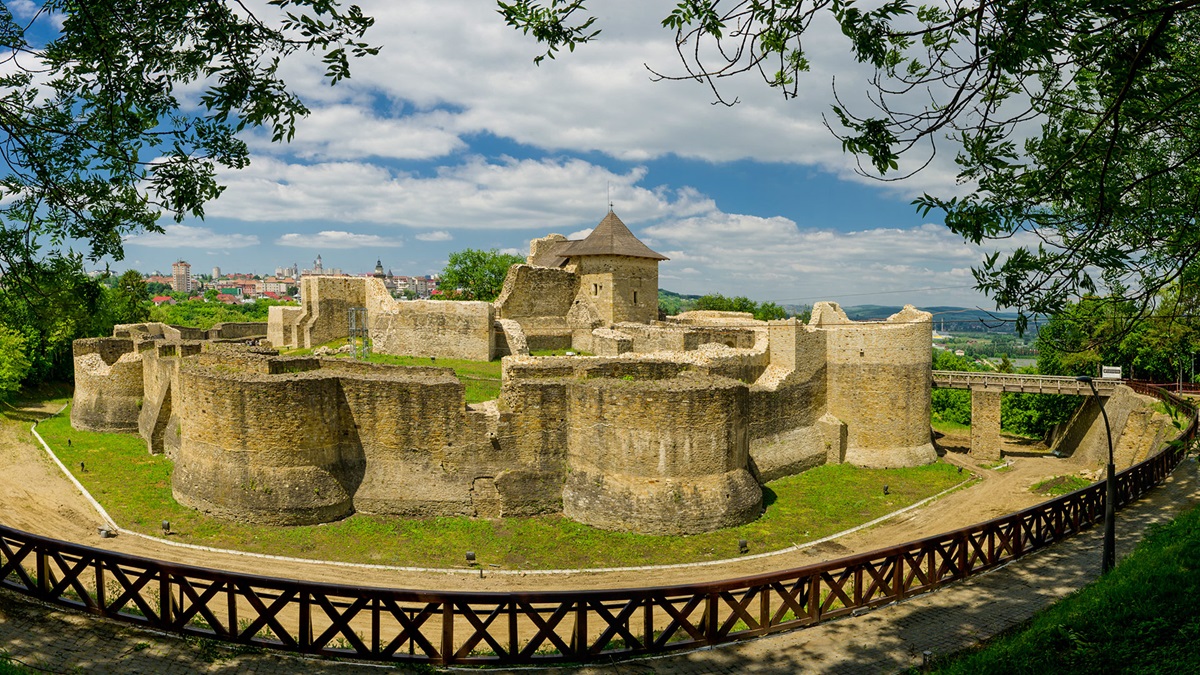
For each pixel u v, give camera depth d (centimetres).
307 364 2631
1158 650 867
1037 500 2766
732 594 1080
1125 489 1827
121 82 962
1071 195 838
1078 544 1498
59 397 4750
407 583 1858
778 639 1077
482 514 2334
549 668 988
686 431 2253
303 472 2239
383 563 1983
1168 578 1030
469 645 980
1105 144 833
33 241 1153
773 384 3119
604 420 2292
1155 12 629
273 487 2202
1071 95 891
